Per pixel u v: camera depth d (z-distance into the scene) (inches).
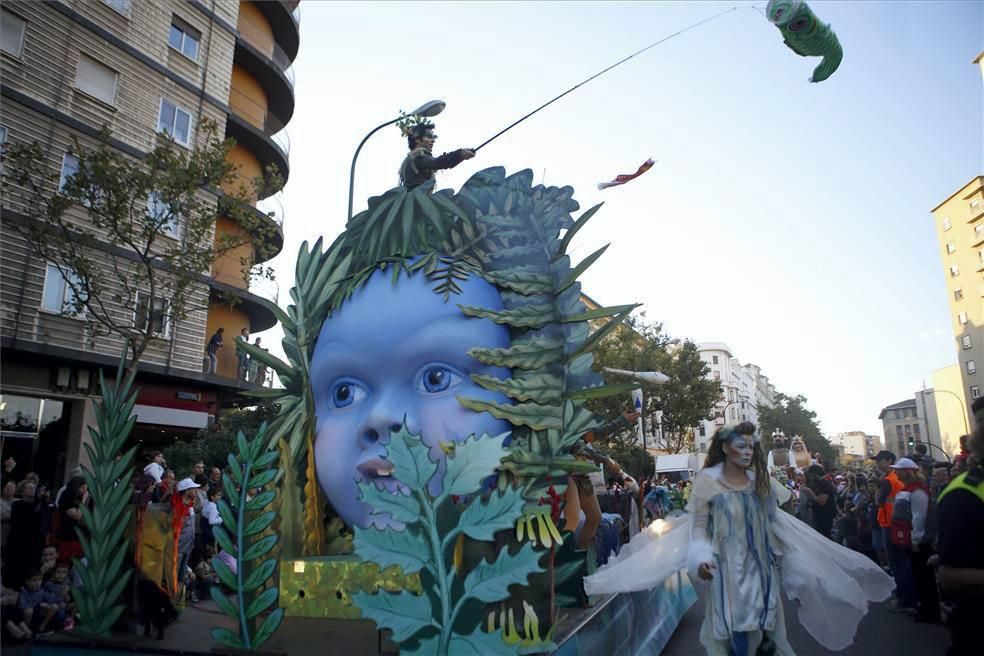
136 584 156.6
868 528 433.4
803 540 157.6
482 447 117.4
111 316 676.1
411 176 200.7
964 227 1977.1
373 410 157.2
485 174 180.7
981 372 1931.6
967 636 103.0
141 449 790.5
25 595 210.8
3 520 254.4
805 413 3720.5
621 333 1099.3
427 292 163.5
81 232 552.7
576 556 149.2
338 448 164.9
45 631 202.5
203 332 797.9
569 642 137.9
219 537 134.6
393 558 112.5
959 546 104.3
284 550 158.6
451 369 158.7
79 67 700.7
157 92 786.2
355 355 166.2
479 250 172.6
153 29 784.9
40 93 659.4
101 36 722.8
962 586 103.9
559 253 168.4
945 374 2172.7
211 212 558.9
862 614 154.2
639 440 1178.0
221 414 831.7
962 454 316.5
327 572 149.7
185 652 137.6
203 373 789.9
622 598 193.3
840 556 156.1
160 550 162.7
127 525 165.0
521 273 166.6
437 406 153.6
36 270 625.6
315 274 193.3
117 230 505.0
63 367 658.2
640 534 179.9
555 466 147.2
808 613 156.3
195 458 637.3
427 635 109.7
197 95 838.5
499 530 112.1
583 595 172.9
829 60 157.2
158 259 707.4
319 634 142.9
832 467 740.7
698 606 351.6
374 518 158.1
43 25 666.2
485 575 111.4
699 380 1208.2
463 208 176.7
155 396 762.2
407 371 160.1
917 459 380.2
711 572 146.8
